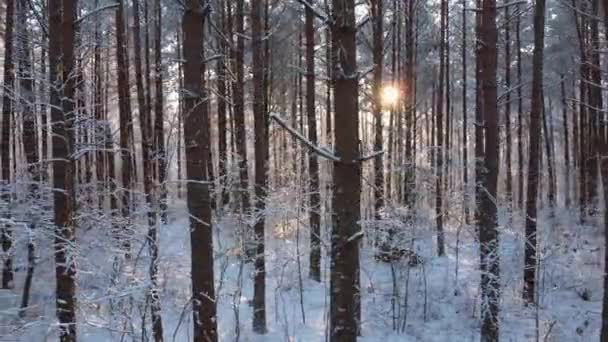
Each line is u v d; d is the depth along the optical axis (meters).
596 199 20.88
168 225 12.90
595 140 20.00
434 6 19.83
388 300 12.31
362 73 5.00
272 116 4.85
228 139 24.34
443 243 15.85
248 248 10.78
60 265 6.72
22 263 11.70
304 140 4.88
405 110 15.47
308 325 10.78
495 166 9.23
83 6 11.99
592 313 11.83
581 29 18.44
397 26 17.72
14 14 11.33
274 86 18.28
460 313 11.95
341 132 4.91
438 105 17.73
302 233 15.18
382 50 13.71
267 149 12.49
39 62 11.52
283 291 12.47
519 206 23.45
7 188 8.60
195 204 6.47
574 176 28.36
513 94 24.81
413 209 13.74
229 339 9.83
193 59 6.45
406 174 14.88
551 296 12.81
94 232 8.60
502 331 10.99
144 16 16.70
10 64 10.90
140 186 13.69
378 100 13.59
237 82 11.17
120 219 8.35
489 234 9.23
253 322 10.30
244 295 11.97
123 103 12.98
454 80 27.42
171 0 13.89
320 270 13.64
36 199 8.55
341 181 4.94
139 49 14.30
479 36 12.54
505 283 11.51
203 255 6.48
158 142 14.69
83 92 11.41
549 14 25.81
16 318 9.37
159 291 7.75
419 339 10.70
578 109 26.27
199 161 6.48
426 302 12.20
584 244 16.84
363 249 14.95
